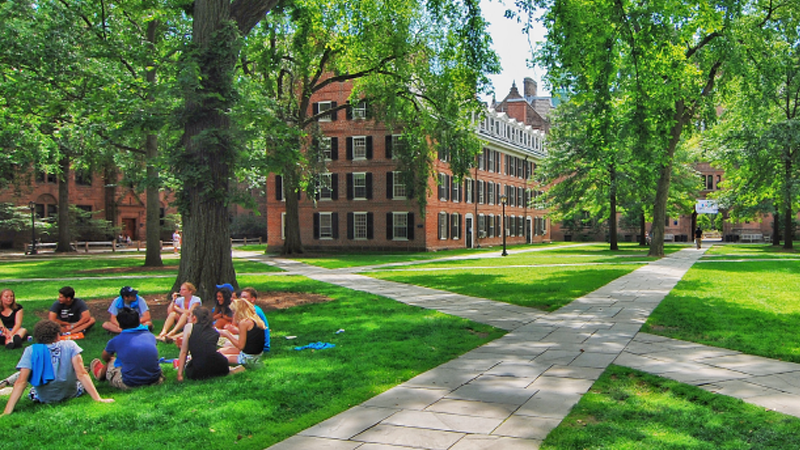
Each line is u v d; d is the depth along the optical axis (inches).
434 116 1062.4
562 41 636.7
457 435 181.3
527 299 512.7
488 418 197.3
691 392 224.7
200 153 504.7
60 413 207.0
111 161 1203.9
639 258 1123.3
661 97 722.8
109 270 928.9
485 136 1937.7
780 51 991.6
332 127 1653.5
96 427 192.2
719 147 1400.1
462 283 671.8
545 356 293.7
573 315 426.0
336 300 532.1
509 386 237.6
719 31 880.3
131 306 371.9
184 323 354.6
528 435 180.4
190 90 458.0
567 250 1620.3
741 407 205.2
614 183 1456.7
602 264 968.3
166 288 635.5
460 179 1043.3
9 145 843.4
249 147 625.9
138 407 213.0
